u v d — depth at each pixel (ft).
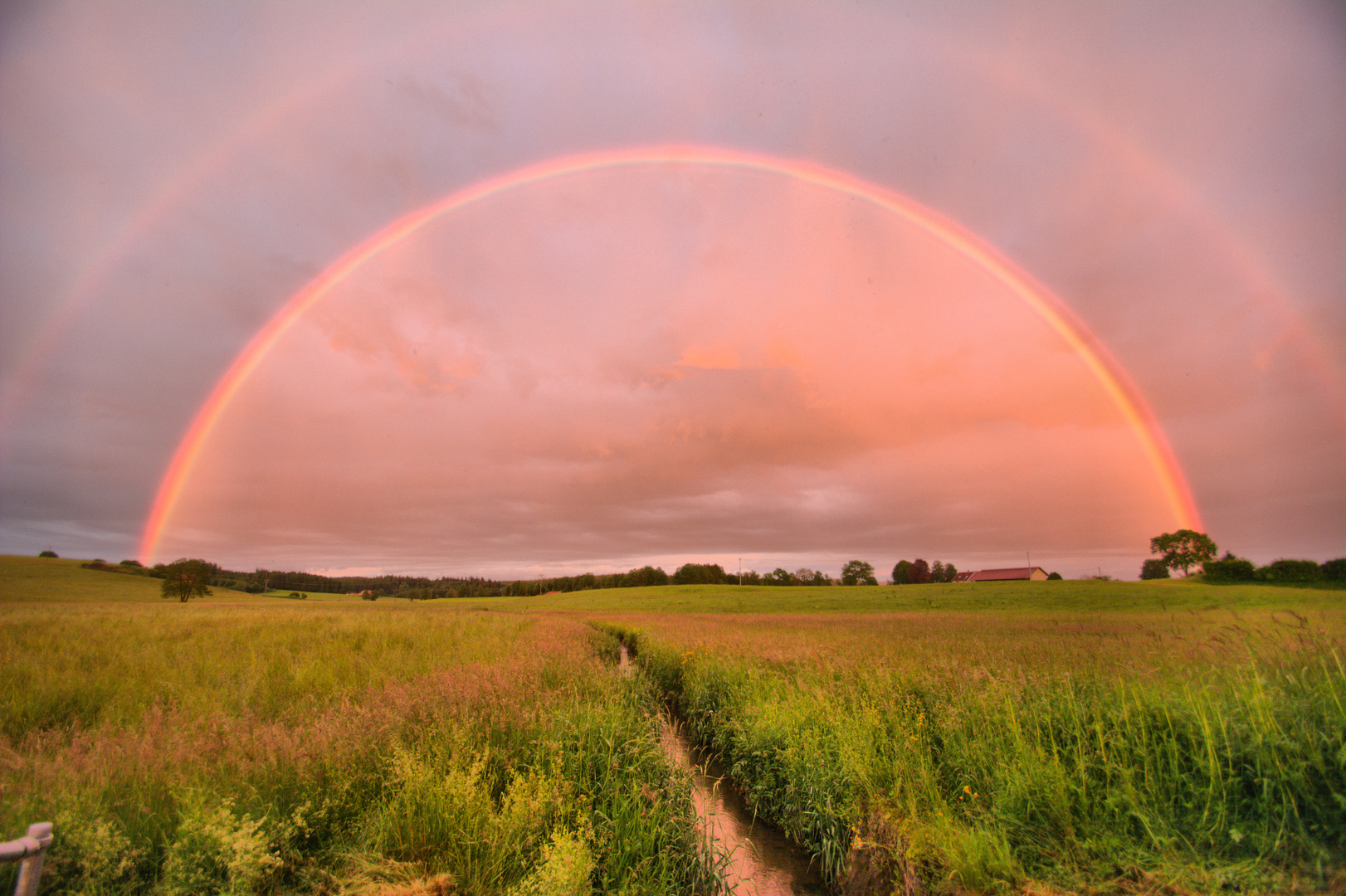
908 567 426.51
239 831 11.38
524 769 17.19
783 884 16.97
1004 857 12.22
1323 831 11.18
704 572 482.69
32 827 8.46
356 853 12.33
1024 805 14.10
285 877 11.91
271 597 360.89
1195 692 15.94
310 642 47.37
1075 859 12.15
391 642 51.57
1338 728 12.58
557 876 11.54
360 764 15.87
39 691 24.00
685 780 19.94
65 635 44.98
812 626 90.38
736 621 114.52
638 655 63.77
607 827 14.87
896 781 16.96
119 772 14.20
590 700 24.34
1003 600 187.62
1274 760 12.51
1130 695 17.69
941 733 19.43
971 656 35.70
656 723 25.79
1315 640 17.34
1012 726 16.84
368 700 21.98
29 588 254.88
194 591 272.51
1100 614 125.39
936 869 13.01
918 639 57.06
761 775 22.70
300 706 22.16
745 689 31.24
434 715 19.35
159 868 11.63
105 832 10.94
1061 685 20.26
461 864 12.36
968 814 14.56
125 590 299.58
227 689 26.08
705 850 16.62
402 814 13.74
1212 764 12.73
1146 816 12.50
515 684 24.77
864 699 23.15
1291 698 14.89
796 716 23.65
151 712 20.88
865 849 15.60
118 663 32.04
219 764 14.67
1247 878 10.50
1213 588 193.67
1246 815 12.34
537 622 94.53
